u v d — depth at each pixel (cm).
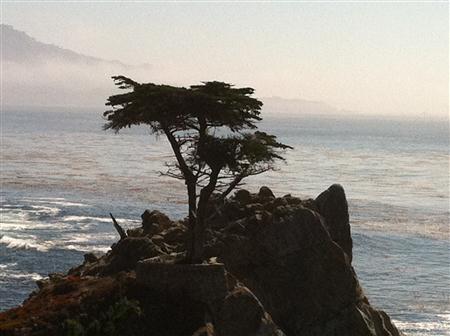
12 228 13338
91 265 6106
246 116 5122
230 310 4834
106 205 16150
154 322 4625
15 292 9350
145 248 5550
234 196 6525
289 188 19675
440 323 8694
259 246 5503
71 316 4622
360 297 5612
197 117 5038
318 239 5572
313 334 5353
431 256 12306
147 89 4988
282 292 5422
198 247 5053
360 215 16050
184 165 5112
